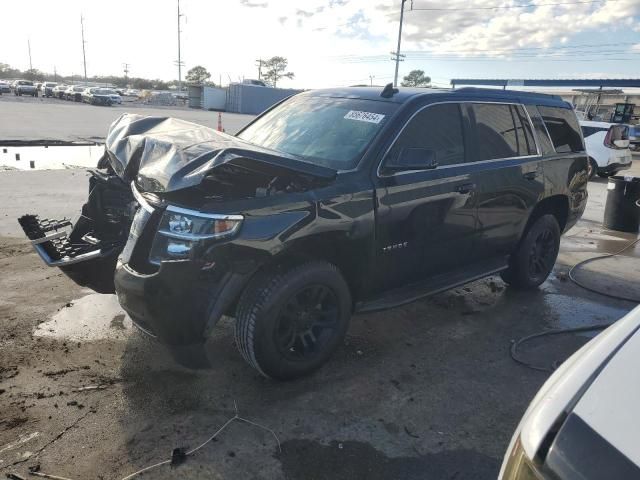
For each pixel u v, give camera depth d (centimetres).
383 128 379
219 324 424
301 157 384
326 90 472
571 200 547
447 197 403
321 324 348
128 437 286
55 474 256
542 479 129
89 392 324
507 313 480
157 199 316
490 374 369
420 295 402
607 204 860
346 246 347
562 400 143
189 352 309
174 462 267
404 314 467
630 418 128
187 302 294
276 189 328
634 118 3700
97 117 3084
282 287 316
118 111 3891
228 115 4709
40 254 376
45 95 6444
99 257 363
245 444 284
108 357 366
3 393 319
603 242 774
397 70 4781
